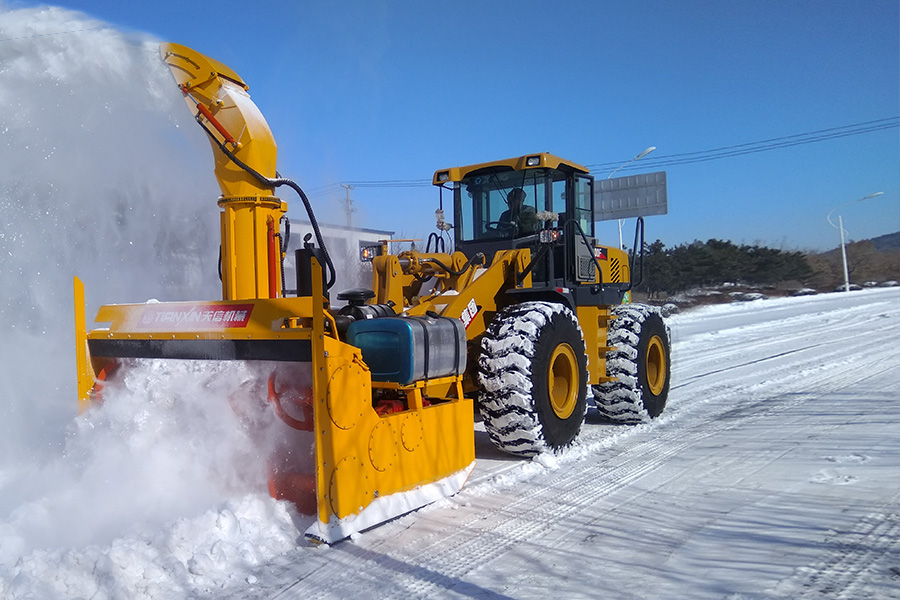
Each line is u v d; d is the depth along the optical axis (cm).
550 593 291
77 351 453
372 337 409
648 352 702
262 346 371
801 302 3269
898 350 1254
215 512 345
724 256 4678
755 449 550
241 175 437
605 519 387
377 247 591
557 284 645
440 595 291
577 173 676
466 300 528
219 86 439
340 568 317
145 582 289
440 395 475
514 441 507
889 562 312
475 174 661
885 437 564
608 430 652
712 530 364
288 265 752
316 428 339
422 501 400
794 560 318
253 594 290
